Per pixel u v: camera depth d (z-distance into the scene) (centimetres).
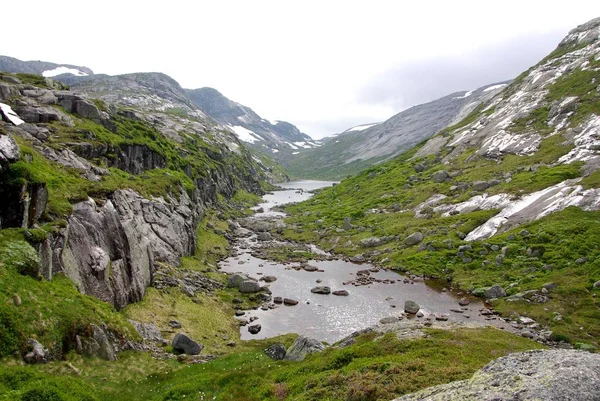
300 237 11738
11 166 3781
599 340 4672
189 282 6656
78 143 7725
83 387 2598
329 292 6981
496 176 11412
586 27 18550
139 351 3797
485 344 2872
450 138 18125
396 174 16525
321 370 2842
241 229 12738
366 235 10581
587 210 7625
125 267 5122
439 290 6931
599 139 10506
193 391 2888
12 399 2064
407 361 2494
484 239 8219
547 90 15300
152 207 7319
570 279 5988
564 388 1449
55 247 3959
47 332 3052
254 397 2650
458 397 1625
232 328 5409
